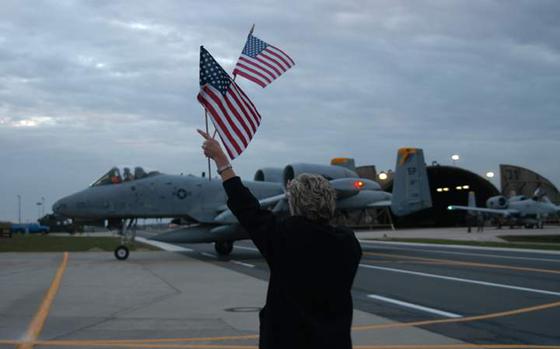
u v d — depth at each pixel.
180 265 18.42
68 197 21.34
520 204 60.69
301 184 2.86
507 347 6.52
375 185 26.59
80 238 50.34
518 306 9.59
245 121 3.89
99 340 6.83
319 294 2.66
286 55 5.19
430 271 15.70
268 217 2.80
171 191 22.28
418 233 51.06
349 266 2.76
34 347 6.47
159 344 6.60
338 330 2.64
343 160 29.52
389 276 14.38
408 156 25.44
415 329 7.57
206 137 2.99
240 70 5.05
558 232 51.69
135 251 27.97
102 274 15.05
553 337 7.10
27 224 84.00
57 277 14.20
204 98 3.85
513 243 31.58
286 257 2.67
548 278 13.88
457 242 32.59
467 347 6.52
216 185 23.27
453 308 9.38
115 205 21.47
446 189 70.69
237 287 12.09
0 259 21.33
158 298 10.37
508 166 80.56
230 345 6.54
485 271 15.62
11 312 8.84
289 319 2.64
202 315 8.53
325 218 2.84
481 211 58.88
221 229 21.92
